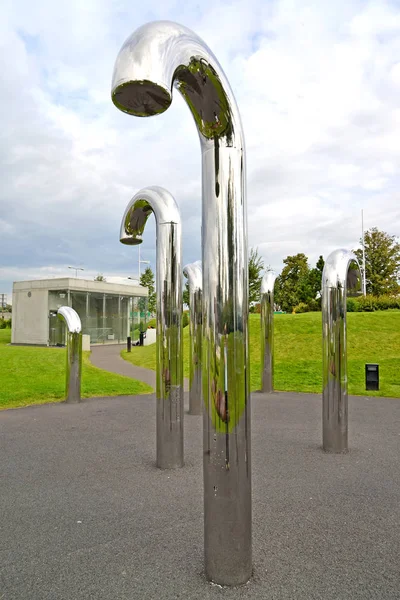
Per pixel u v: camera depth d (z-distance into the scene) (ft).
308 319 77.25
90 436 23.22
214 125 9.86
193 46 9.13
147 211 20.40
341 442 19.74
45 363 57.98
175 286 18.15
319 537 11.74
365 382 38.93
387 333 66.69
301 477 16.56
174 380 17.98
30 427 25.34
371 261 179.63
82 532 12.19
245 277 10.06
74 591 9.41
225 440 9.64
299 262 205.77
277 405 31.53
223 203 9.85
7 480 16.58
